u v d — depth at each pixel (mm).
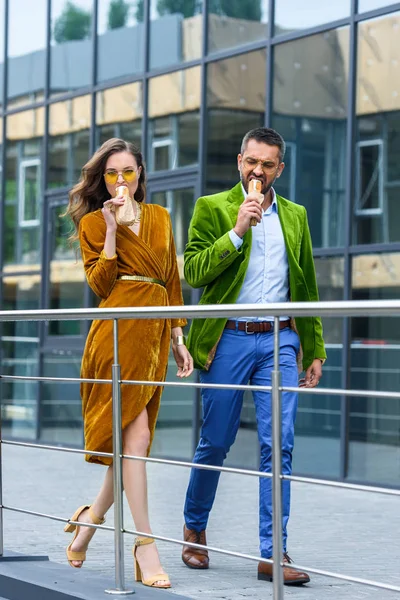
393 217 11680
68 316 5609
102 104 15805
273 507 4652
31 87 17266
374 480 11805
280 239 6633
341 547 7926
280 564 4625
